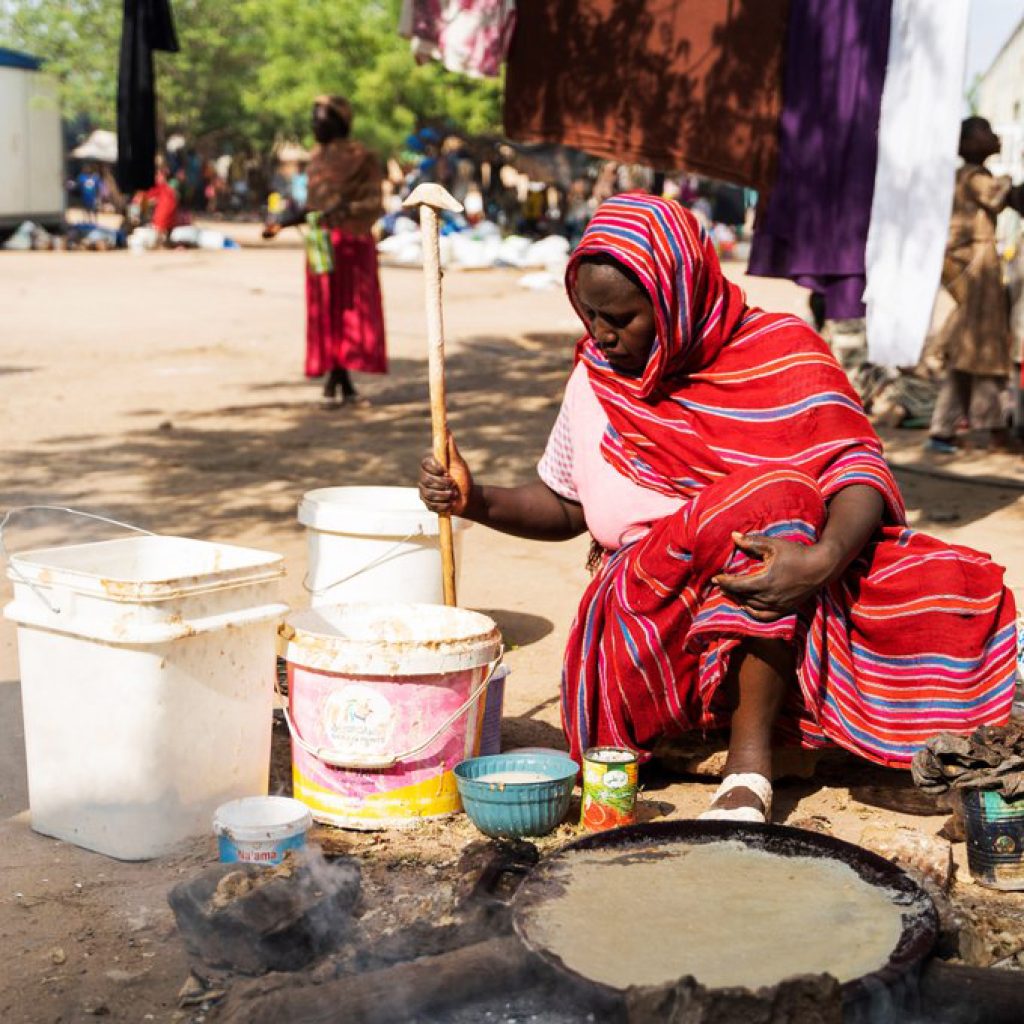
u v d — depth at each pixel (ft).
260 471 27.37
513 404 35.96
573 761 11.87
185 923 9.18
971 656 11.76
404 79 97.30
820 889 9.39
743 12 20.48
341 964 8.82
